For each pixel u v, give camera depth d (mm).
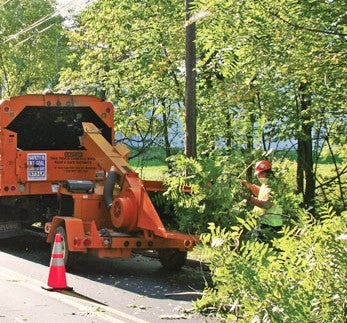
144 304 10055
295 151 17562
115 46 20312
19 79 38000
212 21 9109
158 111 20500
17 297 10266
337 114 14055
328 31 9594
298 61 10188
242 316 5172
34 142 15672
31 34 37469
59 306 9727
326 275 4832
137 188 12742
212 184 11984
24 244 16859
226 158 12391
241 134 16859
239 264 5184
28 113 15500
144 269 13609
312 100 14195
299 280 4938
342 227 4988
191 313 9234
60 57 36969
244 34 9477
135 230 12812
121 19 20031
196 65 14945
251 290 5062
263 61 10445
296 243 5188
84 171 15891
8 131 15203
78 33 23578
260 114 15188
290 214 10375
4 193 15219
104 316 9125
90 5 21094
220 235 5629
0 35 37000
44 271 12805
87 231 13117
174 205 12562
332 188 18031
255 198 11156
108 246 12555
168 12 19359
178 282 12164
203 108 16906
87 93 22266
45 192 15523
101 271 13180
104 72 21359
